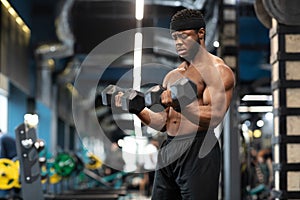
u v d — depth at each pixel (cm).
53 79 1830
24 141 710
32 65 1499
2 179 788
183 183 317
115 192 1219
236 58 870
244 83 1623
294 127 604
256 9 639
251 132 1082
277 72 611
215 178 314
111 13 1277
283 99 605
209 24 1029
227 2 881
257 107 1400
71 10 1213
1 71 1081
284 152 602
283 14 584
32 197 709
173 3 1233
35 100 1541
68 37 1300
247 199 950
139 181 1784
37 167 714
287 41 605
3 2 816
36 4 1275
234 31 877
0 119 1460
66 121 2269
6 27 1106
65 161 1134
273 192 621
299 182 600
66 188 1355
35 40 1405
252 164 1135
